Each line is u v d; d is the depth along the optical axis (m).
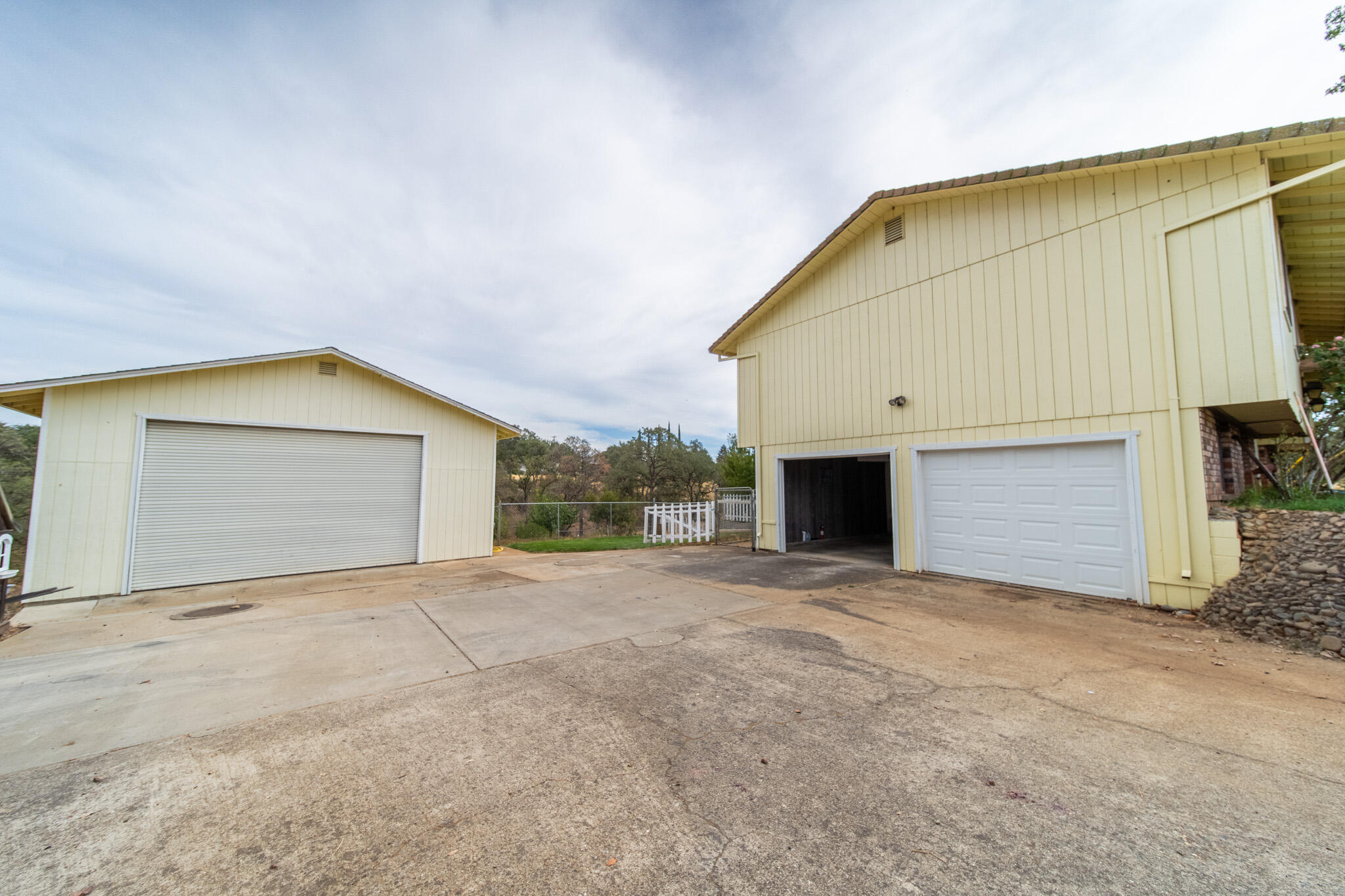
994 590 7.15
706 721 3.22
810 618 5.83
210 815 2.27
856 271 9.82
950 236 8.28
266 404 9.16
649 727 3.14
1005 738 2.95
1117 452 6.44
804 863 1.90
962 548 8.04
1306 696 3.50
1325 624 4.50
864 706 3.42
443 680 4.02
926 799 2.34
